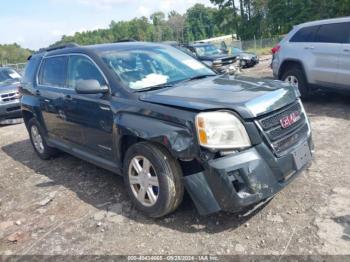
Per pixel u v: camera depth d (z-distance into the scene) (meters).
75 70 4.86
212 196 3.25
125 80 4.15
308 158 3.78
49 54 5.73
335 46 7.29
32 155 6.65
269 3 51.84
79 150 5.00
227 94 3.55
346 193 3.84
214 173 3.19
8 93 9.87
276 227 3.39
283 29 50.00
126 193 4.43
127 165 3.90
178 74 4.55
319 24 7.78
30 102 5.91
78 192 4.66
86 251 3.40
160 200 3.56
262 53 31.73
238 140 3.21
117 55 4.54
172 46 5.33
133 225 3.71
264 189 3.25
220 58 15.77
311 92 8.43
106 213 4.02
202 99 3.45
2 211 4.46
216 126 3.18
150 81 4.23
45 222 4.03
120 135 3.90
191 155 3.26
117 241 3.49
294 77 8.30
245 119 3.22
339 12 40.62
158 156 3.50
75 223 3.91
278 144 3.39
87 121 4.52
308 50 7.87
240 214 3.64
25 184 5.23
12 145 7.65
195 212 3.78
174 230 3.54
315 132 6.00
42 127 5.85
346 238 3.11
